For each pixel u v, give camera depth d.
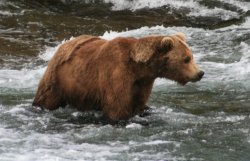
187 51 21.92
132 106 22.42
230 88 28.48
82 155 18.61
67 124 22.36
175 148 19.61
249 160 18.72
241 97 26.89
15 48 38.03
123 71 21.69
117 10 50.09
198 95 27.27
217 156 18.98
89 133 21.11
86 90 22.70
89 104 22.95
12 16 45.69
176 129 21.81
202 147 19.80
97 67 22.31
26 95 27.12
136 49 21.62
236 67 32.59
